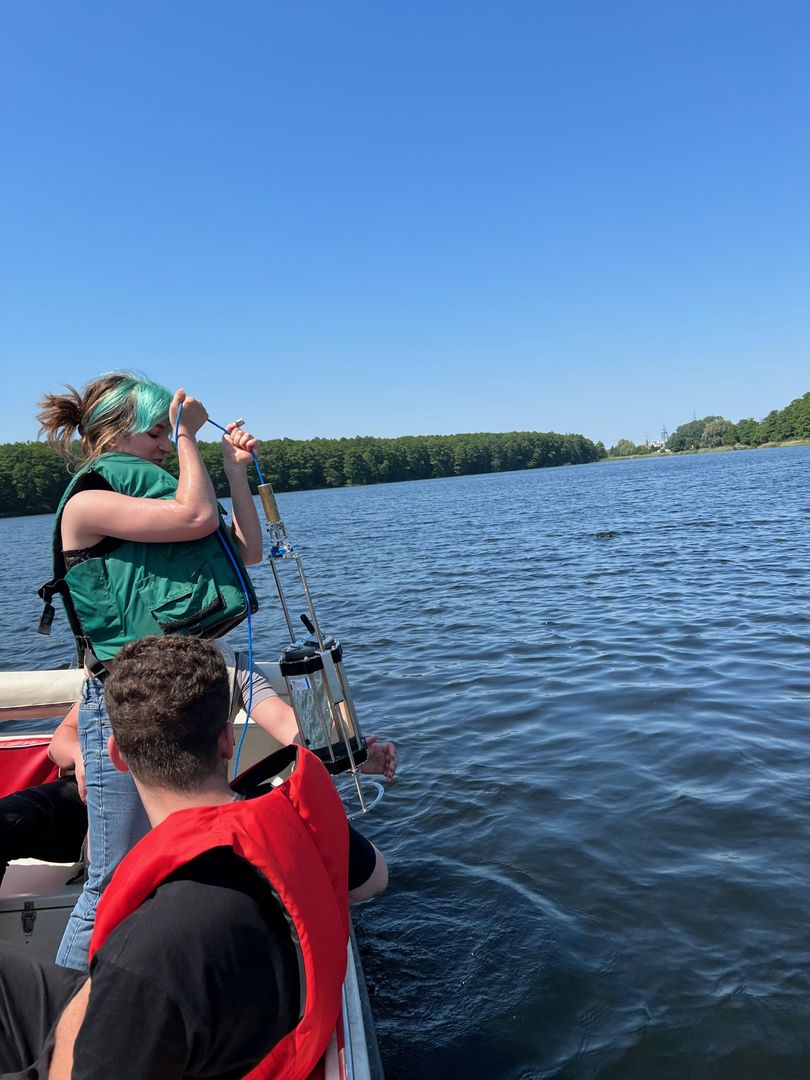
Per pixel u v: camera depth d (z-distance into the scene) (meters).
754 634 8.92
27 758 3.65
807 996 3.15
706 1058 2.88
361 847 2.07
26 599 18.09
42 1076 1.71
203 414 2.65
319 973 1.62
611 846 4.38
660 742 5.77
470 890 4.08
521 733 6.27
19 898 2.83
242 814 1.61
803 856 4.13
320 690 2.41
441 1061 2.96
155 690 1.69
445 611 12.21
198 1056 1.49
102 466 2.46
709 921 3.66
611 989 3.26
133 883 1.54
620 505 36.16
